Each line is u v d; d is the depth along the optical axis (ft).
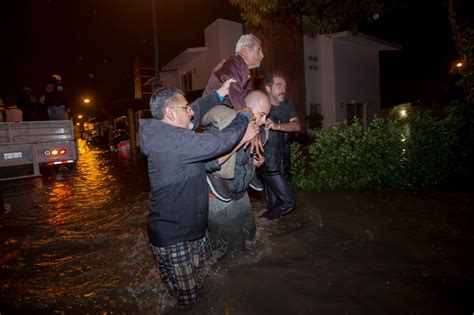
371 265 10.30
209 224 10.85
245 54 10.95
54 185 31.17
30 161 37.70
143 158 52.90
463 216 14.11
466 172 20.98
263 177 14.37
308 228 13.85
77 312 9.10
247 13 28.96
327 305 8.34
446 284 8.98
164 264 8.92
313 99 58.70
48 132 38.86
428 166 19.72
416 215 14.61
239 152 10.39
